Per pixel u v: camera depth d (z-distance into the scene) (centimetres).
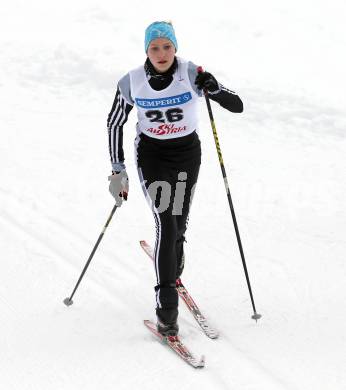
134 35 3847
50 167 2405
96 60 3375
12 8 4459
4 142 2616
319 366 1330
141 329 1472
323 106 2898
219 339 1434
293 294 1636
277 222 2034
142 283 1681
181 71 1371
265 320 1516
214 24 4100
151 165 1452
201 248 1878
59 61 3431
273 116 2873
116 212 2089
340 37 3984
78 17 4225
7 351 1378
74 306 1562
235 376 1289
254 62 3491
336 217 2056
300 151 2580
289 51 3694
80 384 1268
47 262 1764
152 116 1409
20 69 3391
